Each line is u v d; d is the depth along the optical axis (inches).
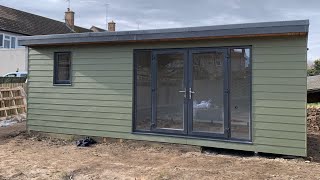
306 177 214.8
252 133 270.4
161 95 304.8
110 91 326.3
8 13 1170.0
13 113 516.7
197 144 290.7
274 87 263.0
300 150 257.0
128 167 243.0
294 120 257.6
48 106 358.3
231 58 278.2
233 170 232.4
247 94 272.4
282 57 260.4
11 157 274.8
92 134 335.3
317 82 712.4
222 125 281.7
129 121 318.0
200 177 216.7
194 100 292.2
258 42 267.7
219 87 282.5
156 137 306.5
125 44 318.3
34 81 366.0
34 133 366.6
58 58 356.8
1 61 932.6
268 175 219.5
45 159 267.6
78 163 254.7
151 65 308.0
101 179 216.7
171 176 219.1
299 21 237.8
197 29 270.7
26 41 350.0
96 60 332.8
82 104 340.2
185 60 294.7
